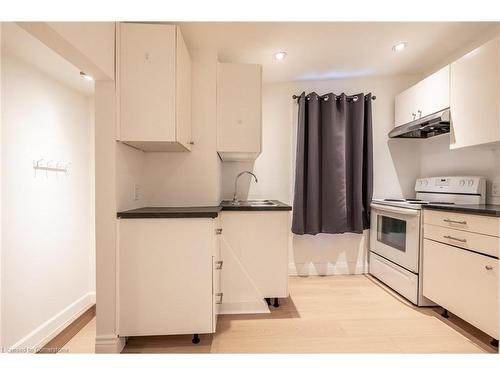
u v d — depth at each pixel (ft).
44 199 6.29
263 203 8.67
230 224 6.93
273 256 7.00
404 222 7.74
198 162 7.25
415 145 9.86
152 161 7.16
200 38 6.80
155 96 5.55
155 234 5.31
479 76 6.10
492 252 5.18
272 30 6.50
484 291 5.32
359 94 9.23
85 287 7.78
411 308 7.12
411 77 9.69
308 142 9.34
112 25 5.33
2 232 5.26
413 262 7.29
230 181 9.73
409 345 5.47
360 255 9.84
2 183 5.27
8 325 5.35
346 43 7.20
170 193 7.21
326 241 9.87
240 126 7.33
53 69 6.17
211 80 7.26
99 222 5.24
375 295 7.98
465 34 6.84
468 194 7.26
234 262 6.92
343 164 9.16
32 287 5.91
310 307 7.21
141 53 5.52
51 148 6.52
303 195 9.33
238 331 6.01
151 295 5.31
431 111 7.66
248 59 8.05
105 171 5.28
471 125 6.33
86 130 7.83
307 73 9.18
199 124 7.24
